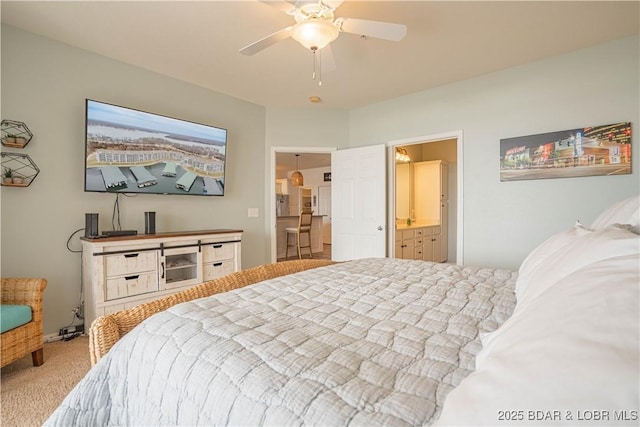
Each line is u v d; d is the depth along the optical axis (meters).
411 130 3.93
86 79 2.85
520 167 3.14
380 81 3.54
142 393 0.86
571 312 0.49
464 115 3.51
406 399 0.61
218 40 2.68
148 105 3.24
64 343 2.59
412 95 3.91
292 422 0.59
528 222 3.12
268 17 2.35
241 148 4.12
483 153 3.38
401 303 1.17
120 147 2.93
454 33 2.56
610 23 2.44
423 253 5.28
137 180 3.06
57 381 2.00
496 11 2.28
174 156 3.33
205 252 3.22
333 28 1.91
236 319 1.01
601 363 0.38
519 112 3.16
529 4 2.20
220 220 3.91
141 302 2.74
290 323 0.99
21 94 2.53
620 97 2.67
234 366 0.76
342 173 4.42
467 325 0.96
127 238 2.65
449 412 0.46
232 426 0.64
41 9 2.26
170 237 2.93
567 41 2.70
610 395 0.36
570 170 2.88
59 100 2.71
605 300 0.48
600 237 0.80
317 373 0.71
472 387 0.48
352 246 4.33
